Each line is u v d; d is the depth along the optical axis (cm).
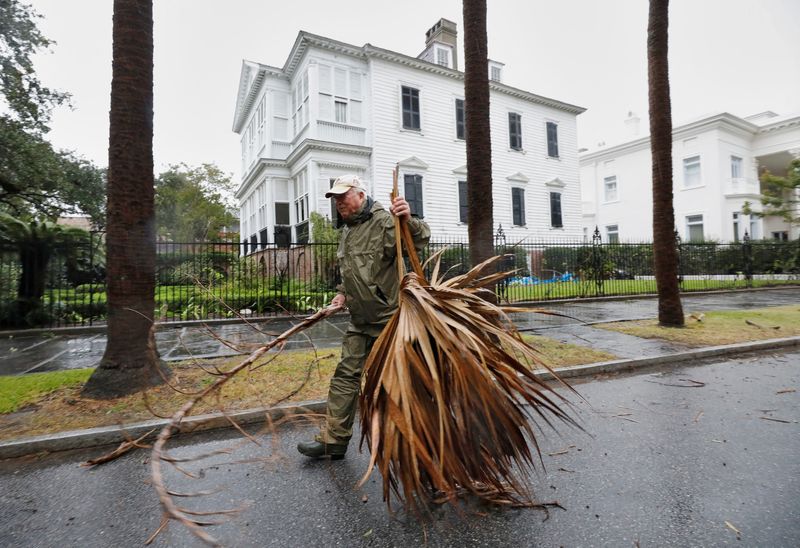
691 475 250
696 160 2525
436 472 171
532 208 2184
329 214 1638
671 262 772
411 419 178
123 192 405
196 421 336
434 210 1862
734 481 242
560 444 299
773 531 193
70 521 215
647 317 934
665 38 746
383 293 253
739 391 423
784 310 988
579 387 450
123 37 407
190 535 201
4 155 1480
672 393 421
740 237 2450
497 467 204
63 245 890
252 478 256
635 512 211
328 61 1677
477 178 612
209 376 456
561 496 227
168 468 272
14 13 1460
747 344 620
